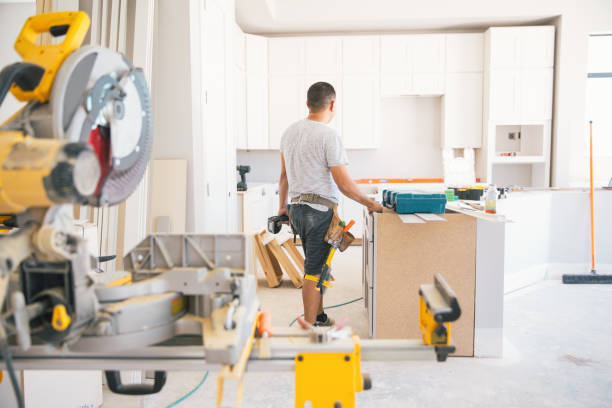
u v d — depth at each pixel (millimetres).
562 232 3885
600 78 5344
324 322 2660
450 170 5609
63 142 705
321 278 2254
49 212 780
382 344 1003
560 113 5191
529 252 3703
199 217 2639
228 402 1893
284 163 2533
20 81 775
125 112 889
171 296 894
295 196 2318
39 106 789
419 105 5871
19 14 4523
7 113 3510
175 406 1860
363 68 5465
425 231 2266
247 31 5656
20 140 721
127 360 886
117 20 2393
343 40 5441
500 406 1842
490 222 2238
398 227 2277
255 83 5410
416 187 5254
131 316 820
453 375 2119
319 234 2246
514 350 2400
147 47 2361
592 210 3736
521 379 2074
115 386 1083
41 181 682
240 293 895
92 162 733
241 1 4605
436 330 977
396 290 2311
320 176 2234
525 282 3666
